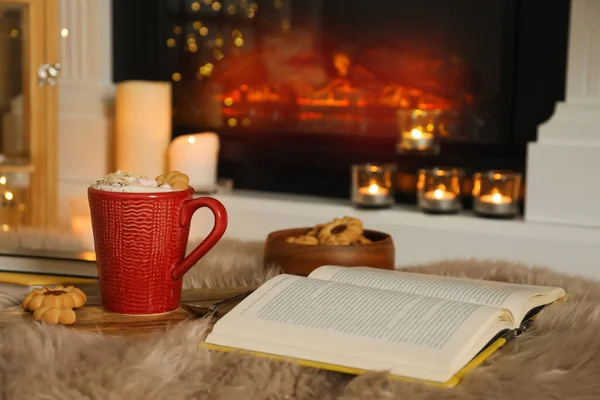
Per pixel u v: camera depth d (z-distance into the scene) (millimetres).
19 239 1281
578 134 2043
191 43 2615
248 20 2539
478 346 780
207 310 895
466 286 919
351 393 713
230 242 1366
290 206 2350
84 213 2285
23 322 860
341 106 2441
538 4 2182
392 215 2225
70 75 2668
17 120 2305
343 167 2430
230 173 2596
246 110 2559
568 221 2061
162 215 893
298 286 886
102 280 914
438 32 2316
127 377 731
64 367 748
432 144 2279
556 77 2180
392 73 2381
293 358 775
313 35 2463
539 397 708
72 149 2660
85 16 2633
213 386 752
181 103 2639
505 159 2248
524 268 1193
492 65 2254
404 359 747
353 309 831
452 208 2193
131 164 2451
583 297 1004
